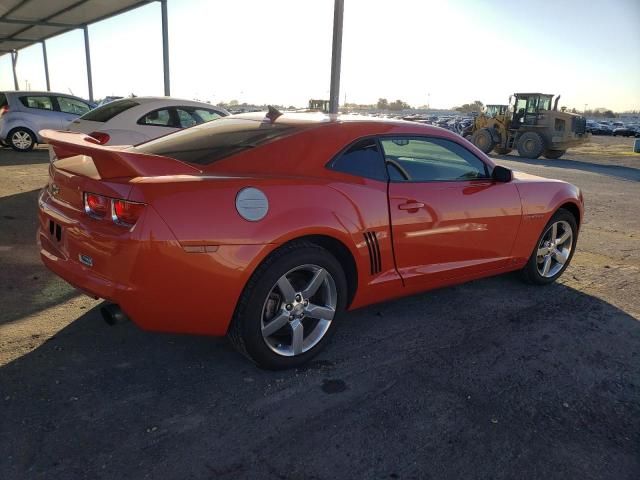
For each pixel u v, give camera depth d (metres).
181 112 8.46
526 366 3.22
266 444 2.38
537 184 4.39
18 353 3.05
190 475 2.15
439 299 4.29
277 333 3.11
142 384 2.82
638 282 4.98
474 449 2.41
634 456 2.42
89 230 2.62
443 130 3.81
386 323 3.77
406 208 3.36
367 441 2.43
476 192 3.82
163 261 2.49
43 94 13.54
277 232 2.72
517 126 22.58
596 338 3.68
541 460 2.36
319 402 2.73
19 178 8.98
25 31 25.30
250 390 2.81
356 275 3.21
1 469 2.12
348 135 3.26
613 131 64.25
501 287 4.66
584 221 7.97
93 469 2.16
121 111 8.05
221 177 2.71
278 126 3.31
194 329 2.74
